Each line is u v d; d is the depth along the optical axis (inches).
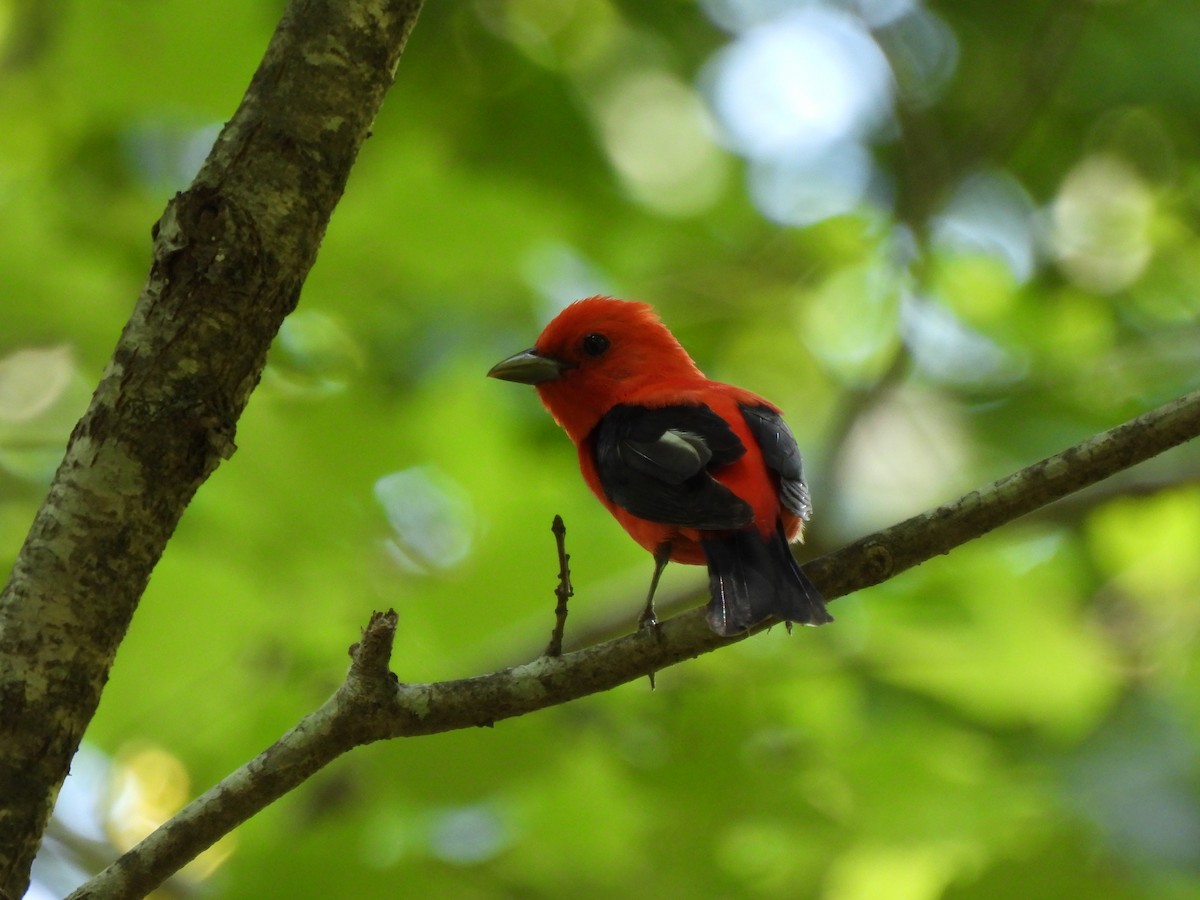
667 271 650.8
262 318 237.5
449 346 562.9
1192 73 626.2
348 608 450.6
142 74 540.1
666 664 273.1
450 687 261.9
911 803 430.9
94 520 227.3
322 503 470.3
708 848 406.6
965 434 594.6
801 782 425.4
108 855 454.9
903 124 579.5
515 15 594.2
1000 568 498.9
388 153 557.3
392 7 250.5
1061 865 378.9
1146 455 261.3
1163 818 399.5
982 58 652.7
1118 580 560.4
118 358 232.8
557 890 395.2
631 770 415.2
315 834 383.6
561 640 269.7
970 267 645.9
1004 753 469.7
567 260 619.8
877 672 473.1
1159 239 646.5
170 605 433.4
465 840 403.2
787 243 655.8
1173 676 514.3
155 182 554.9
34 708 221.1
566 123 598.9
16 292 519.2
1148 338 631.2
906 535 280.1
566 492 511.8
